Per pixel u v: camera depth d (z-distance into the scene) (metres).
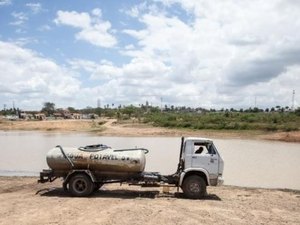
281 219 11.70
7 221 10.81
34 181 18.33
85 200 13.73
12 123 93.88
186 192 14.32
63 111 184.50
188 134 65.62
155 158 31.05
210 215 11.86
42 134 70.31
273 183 20.52
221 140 56.06
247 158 33.28
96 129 78.25
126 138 59.50
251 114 94.88
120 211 12.06
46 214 11.63
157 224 10.68
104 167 14.59
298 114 92.12
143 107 171.12
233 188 17.30
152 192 15.60
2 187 16.58
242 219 11.53
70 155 14.65
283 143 51.53
